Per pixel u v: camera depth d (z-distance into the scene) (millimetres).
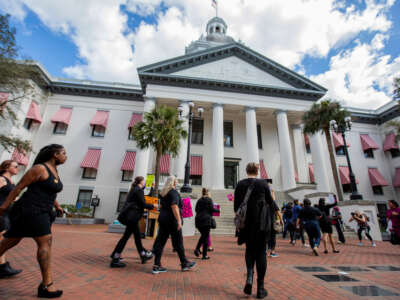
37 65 20609
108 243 7770
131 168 21516
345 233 12680
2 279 3465
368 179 25797
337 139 26219
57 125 22797
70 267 4402
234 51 23531
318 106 18500
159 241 4332
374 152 27203
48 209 2879
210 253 6754
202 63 22672
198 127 24812
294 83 23484
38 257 2789
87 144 22547
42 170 2848
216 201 16875
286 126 22016
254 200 3377
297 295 3322
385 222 20078
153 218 9617
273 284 3867
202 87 21859
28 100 20219
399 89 16609
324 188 20469
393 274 4699
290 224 9492
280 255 6895
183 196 11281
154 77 21203
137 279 3824
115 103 24203
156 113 14609
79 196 21094
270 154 24859
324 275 4523
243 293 3354
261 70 23453
